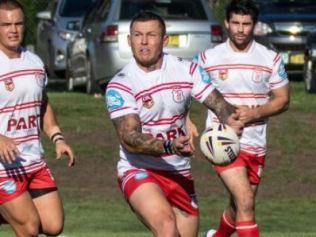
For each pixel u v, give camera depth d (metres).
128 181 21.33
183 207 22.05
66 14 73.00
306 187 39.84
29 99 22.09
